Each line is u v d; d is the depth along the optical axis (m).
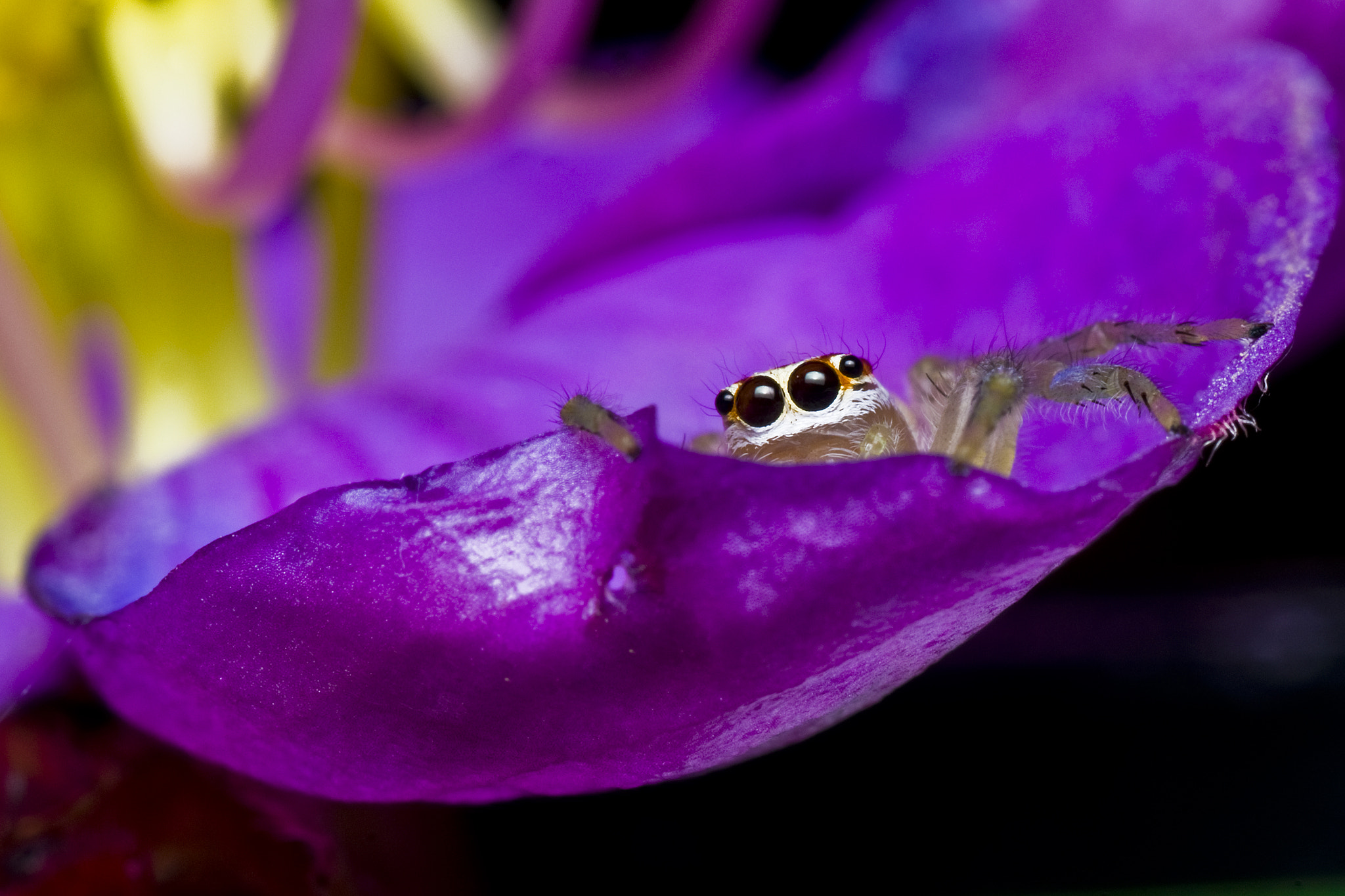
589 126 0.09
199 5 0.08
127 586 0.07
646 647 0.06
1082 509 0.06
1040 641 0.08
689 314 0.08
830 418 0.07
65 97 0.08
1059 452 0.07
